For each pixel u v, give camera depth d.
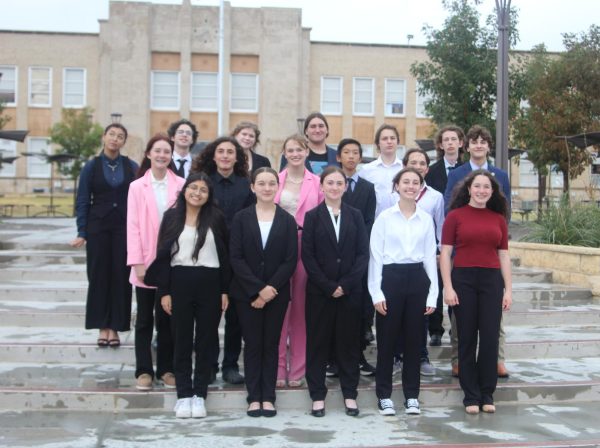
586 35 19.14
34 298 8.68
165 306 5.52
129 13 35.09
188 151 7.21
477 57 19.12
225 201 6.07
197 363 5.53
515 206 34.50
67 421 5.30
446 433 5.12
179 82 35.59
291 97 35.84
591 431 5.19
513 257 11.70
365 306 6.38
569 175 17.00
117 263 6.45
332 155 6.86
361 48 37.00
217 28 35.69
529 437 5.03
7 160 25.45
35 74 36.16
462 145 7.44
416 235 5.70
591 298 9.59
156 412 5.58
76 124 30.36
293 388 5.87
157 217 5.86
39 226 18.45
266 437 4.98
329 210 5.68
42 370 6.36
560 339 7.52
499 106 12.09
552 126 18.25
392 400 5.93
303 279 5.93
